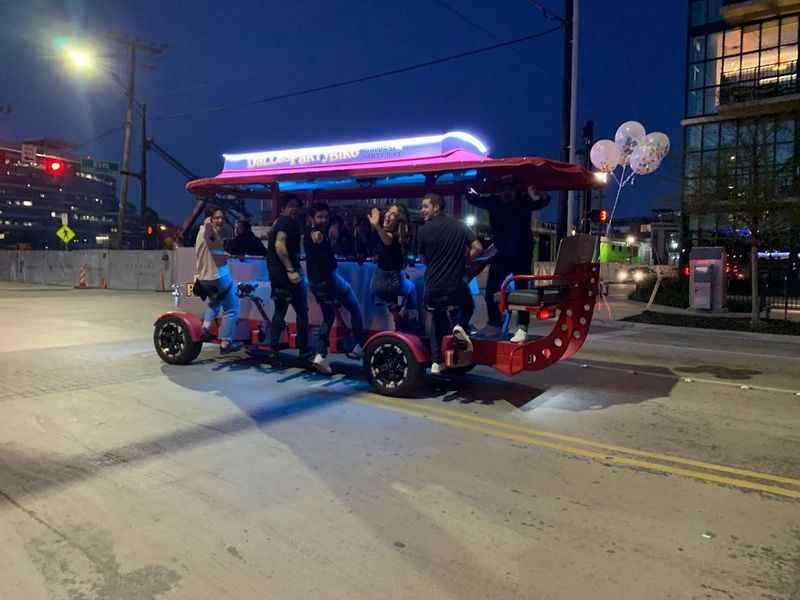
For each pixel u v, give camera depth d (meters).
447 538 3.43
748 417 6.11
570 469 4.56
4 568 3.10
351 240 7.74
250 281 8.03
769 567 3.17
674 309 19.59
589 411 6.25
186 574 3.05
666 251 48.91
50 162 26.88
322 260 6.82
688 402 6.71
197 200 8.49
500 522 3.64
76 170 27.91
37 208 134.25
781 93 26.89
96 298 22.97
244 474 4.36
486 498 3.99
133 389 6.93
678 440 5.32
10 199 130.00
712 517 3.77
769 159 15.38
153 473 4.36
